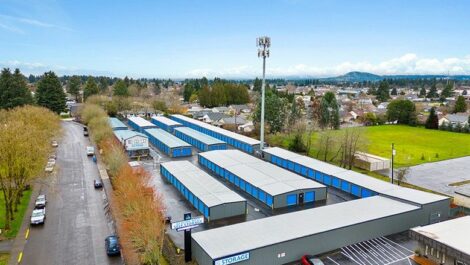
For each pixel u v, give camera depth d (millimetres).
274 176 53500
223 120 122125
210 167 64062
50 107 131000
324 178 56656
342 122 138625
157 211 36844
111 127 89250
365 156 69000
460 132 115562
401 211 39031
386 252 34250
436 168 69062
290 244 32219
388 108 135125
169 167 58469
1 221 41219
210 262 29078
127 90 172375
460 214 43844
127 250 34469
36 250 34594
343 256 33625
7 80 112312
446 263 30453
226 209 42188
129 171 47219
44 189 52688
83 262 32531
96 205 46719
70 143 88188
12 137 39750
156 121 117688
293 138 84438
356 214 38219
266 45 74250
